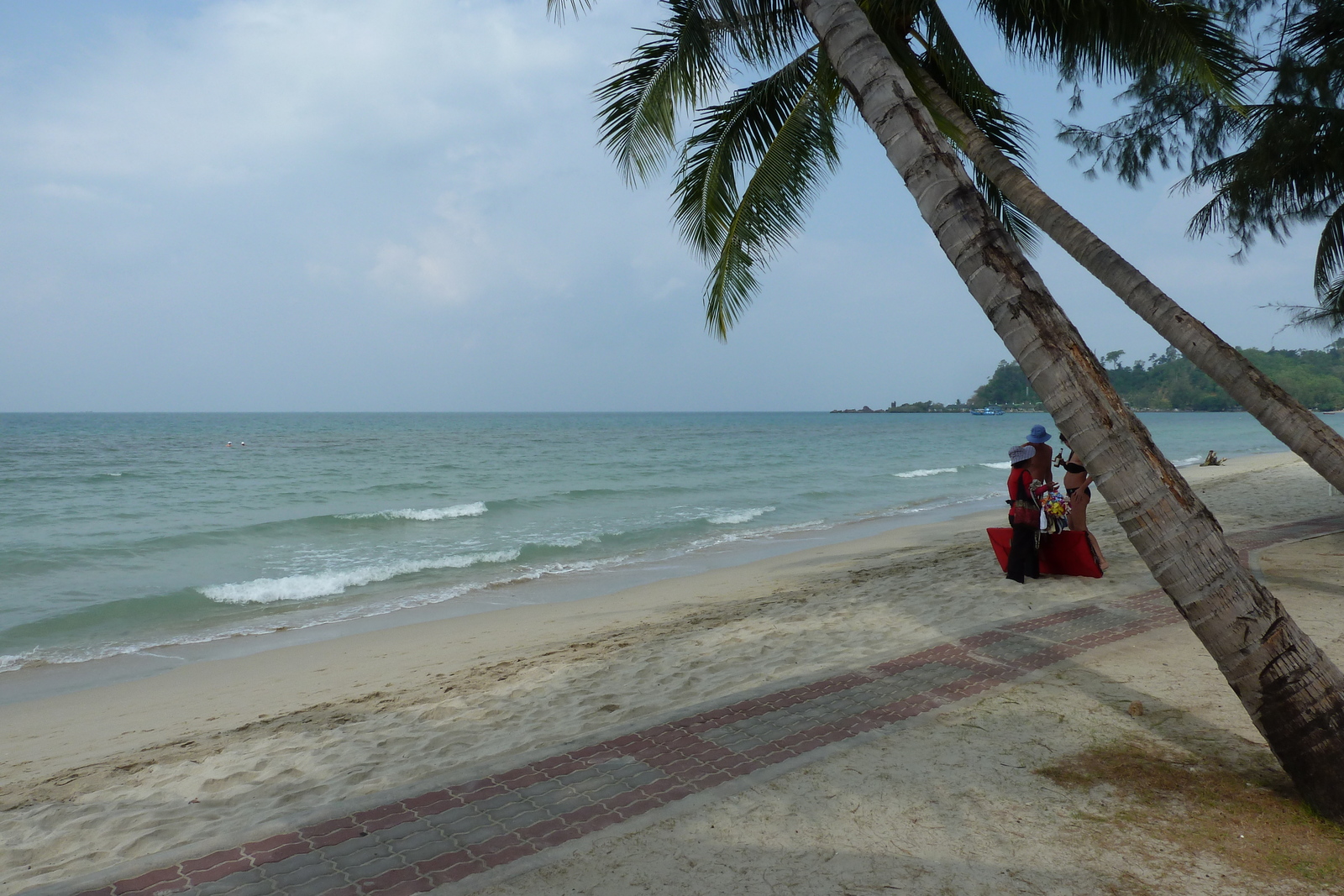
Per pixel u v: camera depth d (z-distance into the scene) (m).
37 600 10.71
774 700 4.26
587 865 2.64
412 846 2.79
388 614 9.95
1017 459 7.50
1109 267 5.67
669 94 7.52
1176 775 3.15
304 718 5.48
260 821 3.49
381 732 4.81
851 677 4.62
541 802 3.11
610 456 45.88
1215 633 2.78
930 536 15.02
